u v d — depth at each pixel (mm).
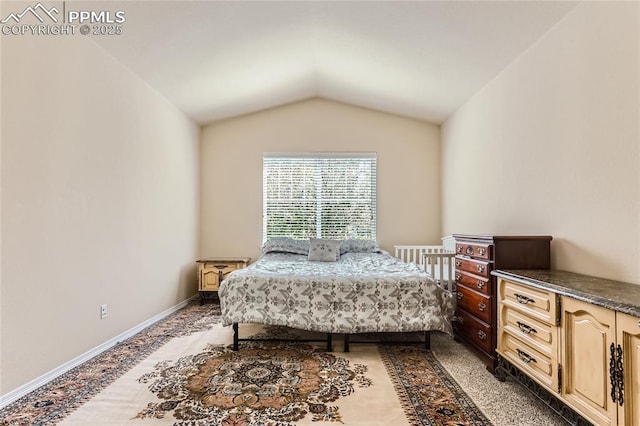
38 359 2244
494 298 2471
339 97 5043
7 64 2057
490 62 3143
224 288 3059
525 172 2883
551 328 1806
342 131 5207
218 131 5207
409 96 4406
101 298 2885
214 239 5180
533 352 1982
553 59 2516
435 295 2945
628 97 1912
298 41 3523
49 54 2361
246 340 3137
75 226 2588
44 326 2295
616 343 1384
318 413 1939
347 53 3695
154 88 3814
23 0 2150
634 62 1873
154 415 1902
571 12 2320
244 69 3850
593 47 2145
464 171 4207
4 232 2031
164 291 4043
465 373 2490
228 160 5211
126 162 3273
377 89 4438
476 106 3855
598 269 2115
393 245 5133
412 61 3512
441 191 5086
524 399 2109
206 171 5191
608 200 2041
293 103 5219
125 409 1964
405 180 5172
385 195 5176
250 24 3059
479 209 3793
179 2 2576
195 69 3607
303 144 5219
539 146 2688
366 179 5199
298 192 5219
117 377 2379
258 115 5211
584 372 1572
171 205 4242
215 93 4277
